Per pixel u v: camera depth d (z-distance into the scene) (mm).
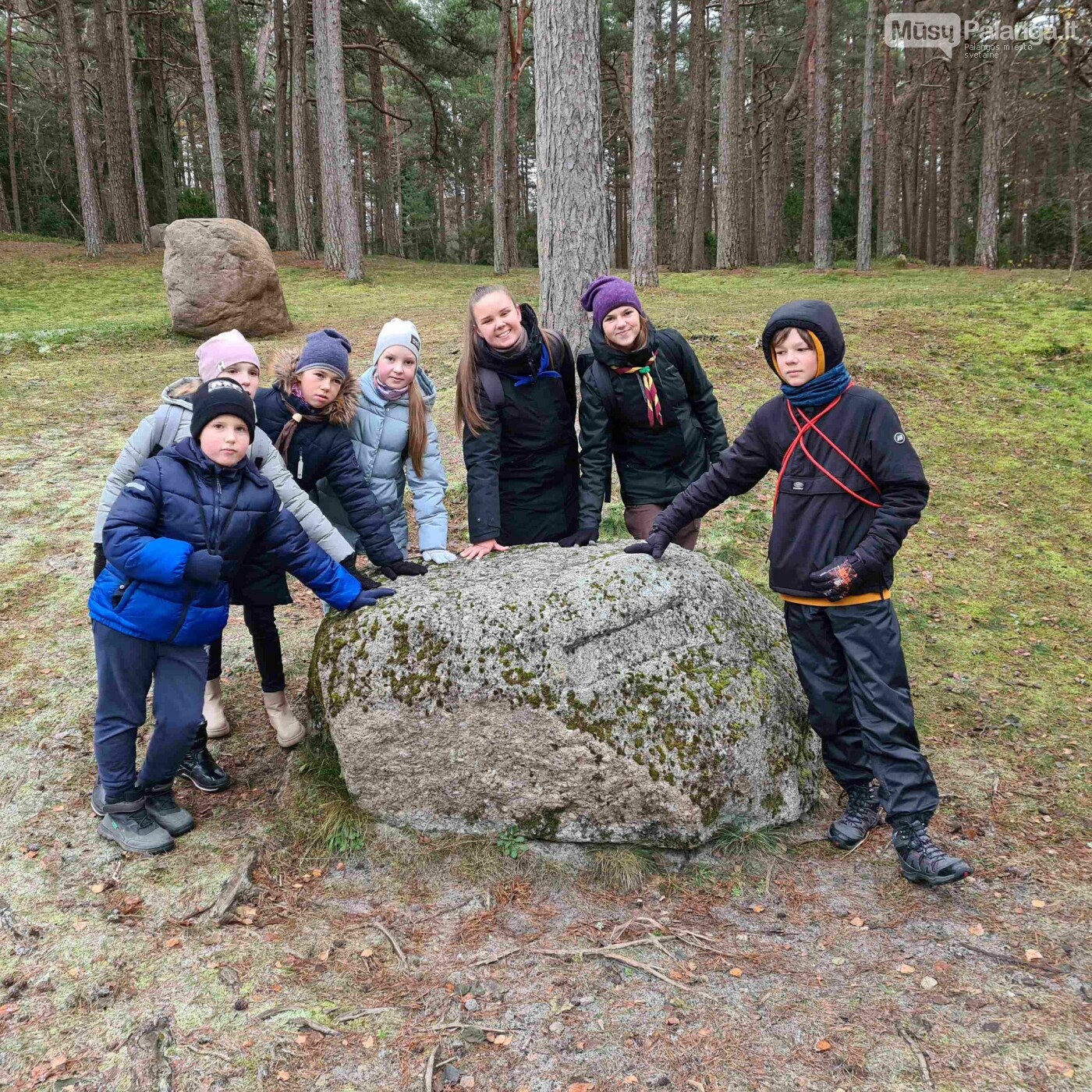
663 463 3893
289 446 3428
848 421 2885
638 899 3002
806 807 3408
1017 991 2529
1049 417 9102
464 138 48312
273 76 40938
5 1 33969
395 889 3051
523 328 3637
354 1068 2320
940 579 5875
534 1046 2387
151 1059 2336
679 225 28703
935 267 27109
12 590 5406
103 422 8984
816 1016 2461
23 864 3133
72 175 42344
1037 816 3486
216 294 14031
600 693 3094
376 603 3342
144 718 3178
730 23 25047
